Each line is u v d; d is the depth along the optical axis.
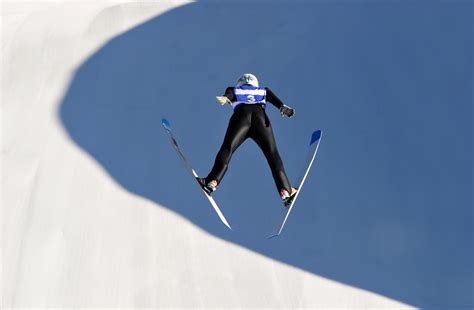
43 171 33.47
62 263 29.66
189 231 30.66
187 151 34.50
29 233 30.81
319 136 27.58
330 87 37.66
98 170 33.44
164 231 30.62
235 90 25.47
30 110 36.94
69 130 35.69
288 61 39.41
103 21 43.12
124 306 28.19
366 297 28.66
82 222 31.08
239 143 25.00
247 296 28.45
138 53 40.53
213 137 35.28
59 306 28.25
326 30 41.56
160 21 43.00
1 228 31.02
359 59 39.31
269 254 29.95
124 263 29.55
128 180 32.91
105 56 40.34
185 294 28.48
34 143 34.97
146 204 31.72
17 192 32.50
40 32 42.28
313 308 28.16
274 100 25.97
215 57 40.09
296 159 34.00
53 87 38.34
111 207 31.62
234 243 30.30
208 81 38.50
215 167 24.42
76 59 40.16
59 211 31.61
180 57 40.22
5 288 28.86
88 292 28.66
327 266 29.72
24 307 28.23
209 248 30.03
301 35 41.31
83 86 38.34
